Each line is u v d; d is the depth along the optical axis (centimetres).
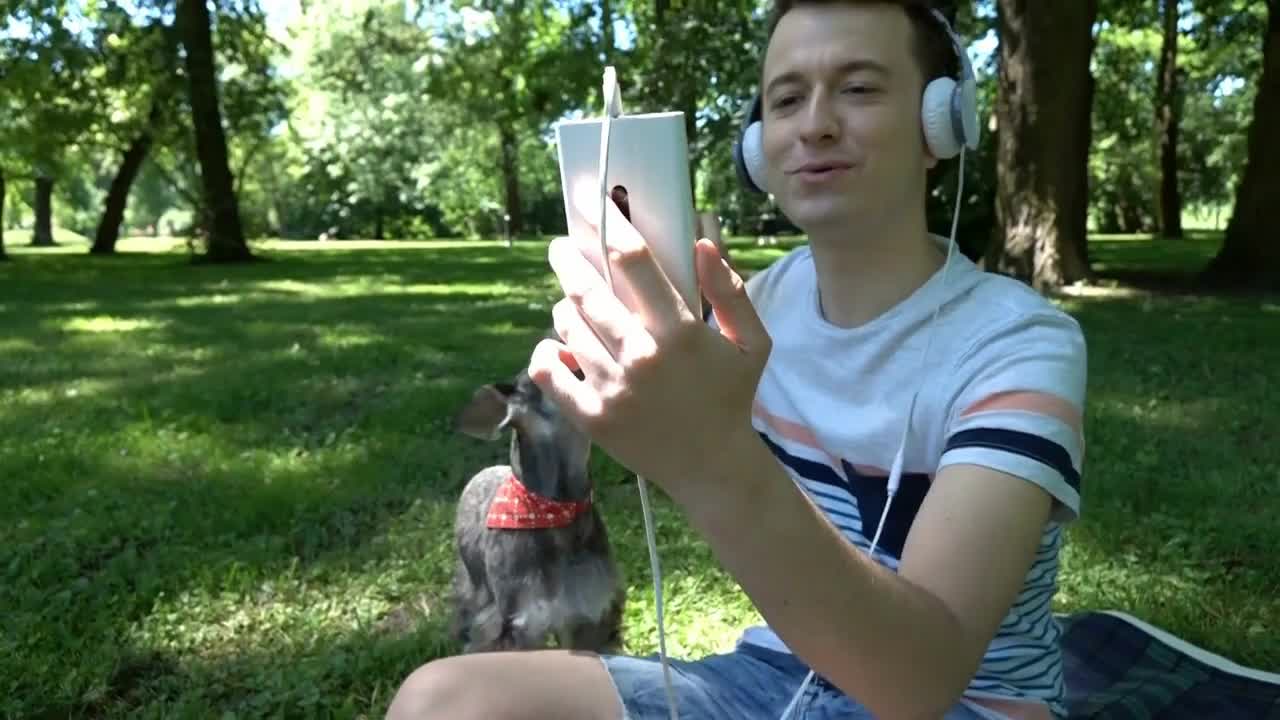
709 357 103
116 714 290
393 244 3550
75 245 3712
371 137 4703
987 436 147
